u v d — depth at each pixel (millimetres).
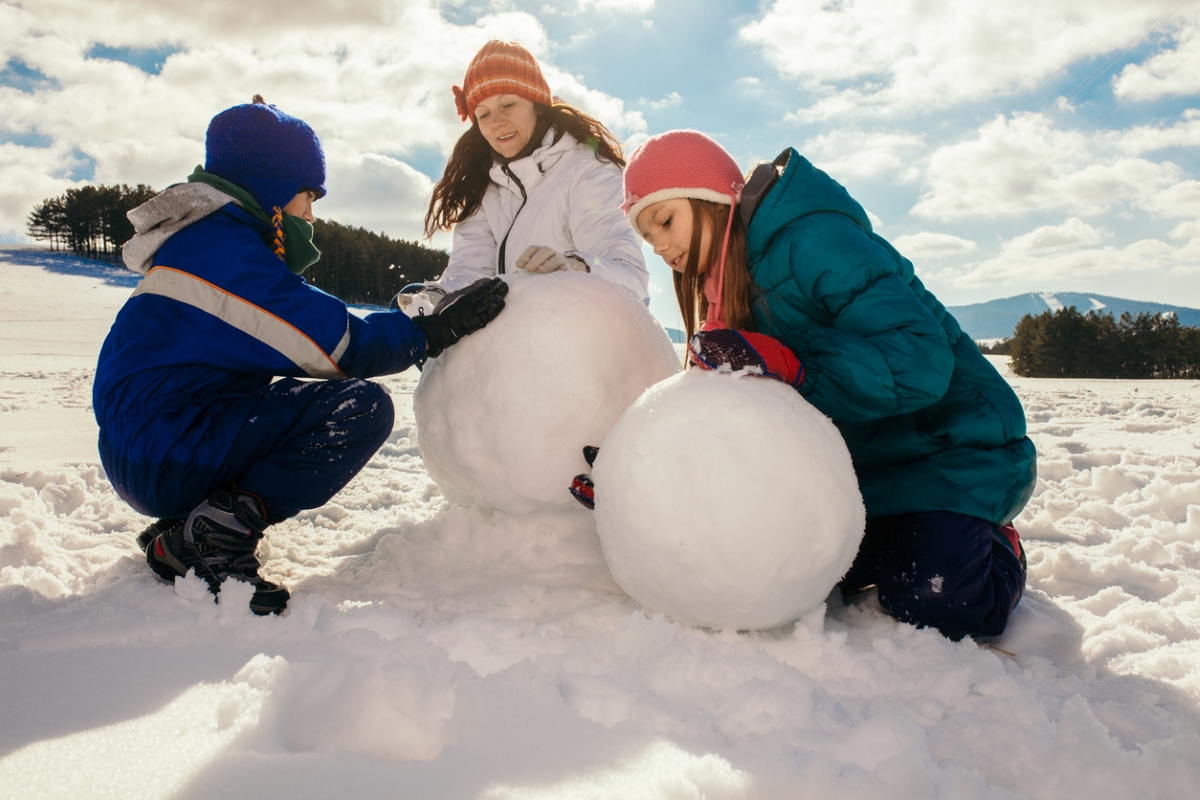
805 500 1491
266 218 1969
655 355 2102
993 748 1234
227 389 1904
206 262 1792
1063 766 1166
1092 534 2654
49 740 1095
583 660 1452
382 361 1883
